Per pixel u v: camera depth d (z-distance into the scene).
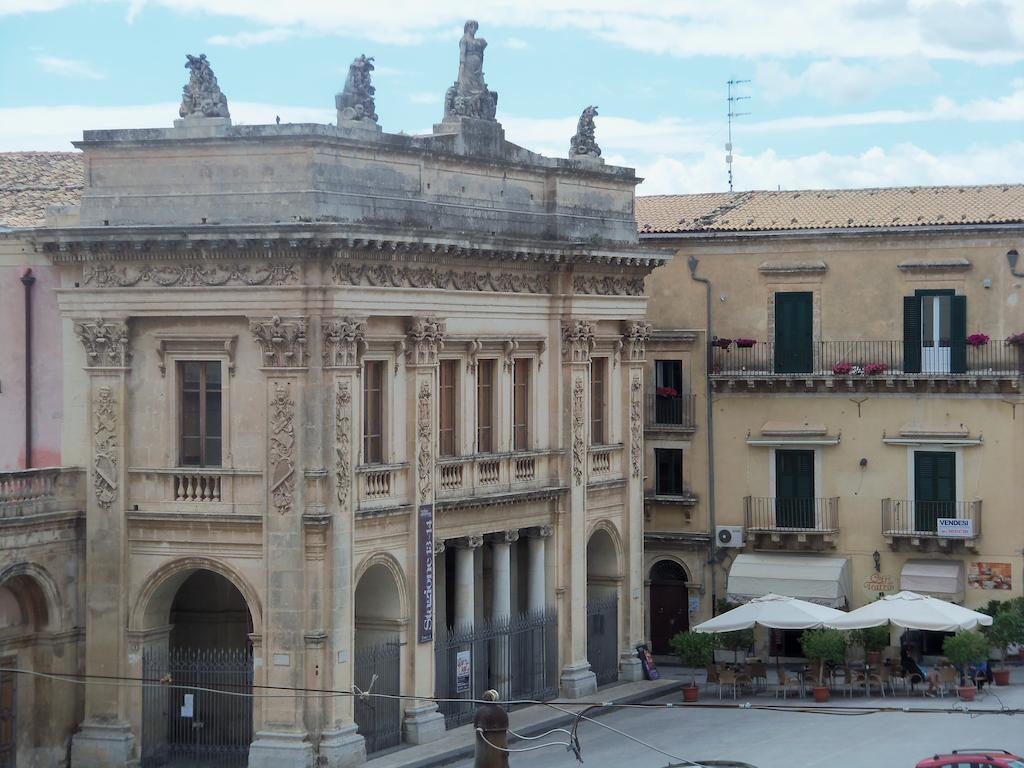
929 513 66.31
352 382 49.44
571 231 59.84
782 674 61.41
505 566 57.75
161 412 50.22
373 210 50.69
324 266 48.28
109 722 50.56
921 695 61.03
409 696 50.31
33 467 51.44
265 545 49.03
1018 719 56.38
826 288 67.56
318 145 48.62
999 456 65.62
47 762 50.44
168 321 49.97
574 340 59.69
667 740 54.22
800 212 69.50
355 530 50.12
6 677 49.72
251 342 49.22
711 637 61.97
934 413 66.31
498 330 56.66
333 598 49.09
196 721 51.00
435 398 53.44
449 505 54.34
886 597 62.41
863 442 67.12
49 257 51.00
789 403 67.88
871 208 68.81
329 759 48.66
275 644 49.00
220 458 49.97
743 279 68.44
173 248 49.00
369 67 51.28
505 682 57.50
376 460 51.84
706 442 68.75
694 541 68.69
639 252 61.78
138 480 50.47
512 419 58.00
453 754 51.38
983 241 65.81
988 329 65.94
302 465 48.69
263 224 48.03
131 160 50.28
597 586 63.91
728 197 72.88
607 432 63.06
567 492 59.81
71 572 50.81
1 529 48.22
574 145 61.28
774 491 68.00
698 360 68.88
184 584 54.19
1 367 51.72
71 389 51.03
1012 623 62.50
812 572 66.56
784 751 51.72
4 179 58.00
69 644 50.78
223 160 49.38
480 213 55.69
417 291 52.03
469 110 55.44
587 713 58.50
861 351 67.19
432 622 53.41
